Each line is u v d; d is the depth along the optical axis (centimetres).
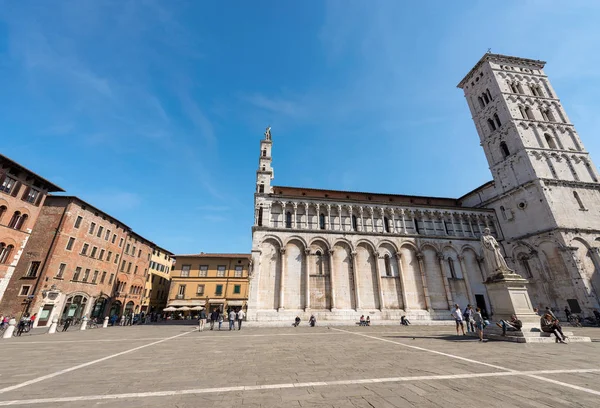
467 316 2112
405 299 3878
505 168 4612
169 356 1324
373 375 891
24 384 833
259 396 698
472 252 4422
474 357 1165
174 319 5997
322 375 908
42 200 4012
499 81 5012
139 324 4503
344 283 3847
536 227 4025
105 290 5031
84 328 3253
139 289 6253
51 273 3872
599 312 3256
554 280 3725
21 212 3703
